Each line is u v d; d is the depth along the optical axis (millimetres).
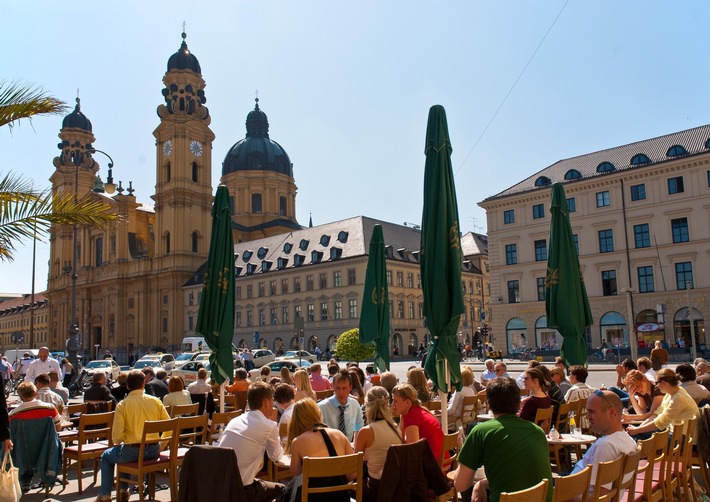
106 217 11203
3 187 10453
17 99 10188
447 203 9648
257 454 7352
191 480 6566
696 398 10570
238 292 89625
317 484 6605
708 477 8750
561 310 14344
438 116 9969
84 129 112188
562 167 57875
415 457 6680
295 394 11469
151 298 97688
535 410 10453
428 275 9516
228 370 13633
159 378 18156
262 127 115375
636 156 51812
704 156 47094
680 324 47969
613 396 6953
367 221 79938
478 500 6863
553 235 14867
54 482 10367
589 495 6512
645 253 50062
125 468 9289
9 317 159000
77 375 35938
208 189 98938
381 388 7703
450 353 9383
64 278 110562
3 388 7473
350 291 75250
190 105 98500
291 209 112000
